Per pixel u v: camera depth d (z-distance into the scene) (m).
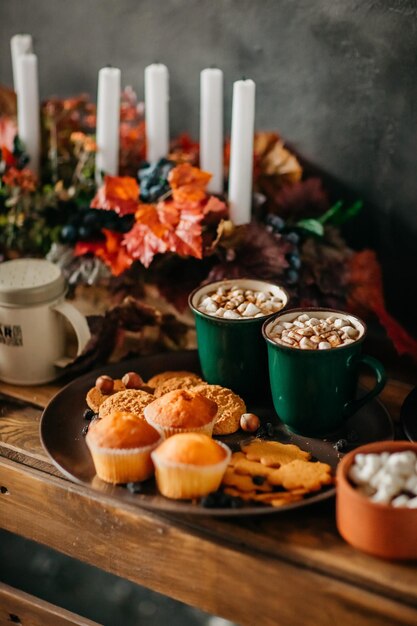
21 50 1.34
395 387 1.18
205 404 1.00
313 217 1.29
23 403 1.16
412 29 1.13
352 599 0.85
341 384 0.99
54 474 1.03
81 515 1.01
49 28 1.42
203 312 1.06
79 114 1.43
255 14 1.24
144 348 1.25
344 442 1.01
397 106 1.18
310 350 0.96
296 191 1.28
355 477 0.88
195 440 0.92
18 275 1.17
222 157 1.27
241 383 1.09
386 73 1.17
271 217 1.24
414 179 1.20
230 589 0.93
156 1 1.31
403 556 0.86
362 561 0.88
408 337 1.24
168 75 1.35
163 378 1.14
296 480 0.94
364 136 1.22
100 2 1.36
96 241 1.23
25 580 1.60
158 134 1.28
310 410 1.00
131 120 1.39
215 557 0.93
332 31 1.19
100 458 0.94
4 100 1.40
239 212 1.21
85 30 1.39
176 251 1.16
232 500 0.92
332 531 0.92
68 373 1.22
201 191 1.18
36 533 1.06
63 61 1.43
